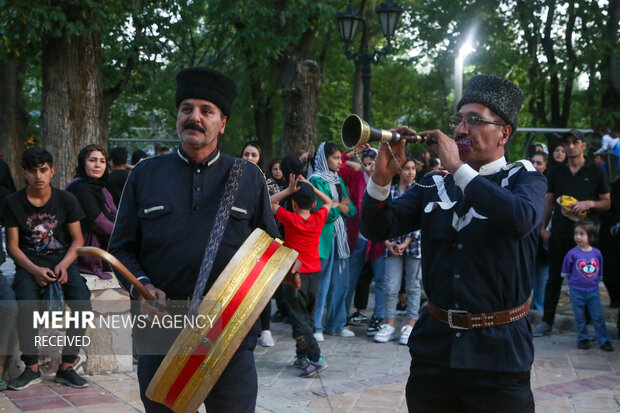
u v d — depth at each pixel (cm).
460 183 248
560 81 1931
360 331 745
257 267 268
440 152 254
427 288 279
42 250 505
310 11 1361
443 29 2106
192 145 277
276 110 2248
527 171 262
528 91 2100
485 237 259
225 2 1404
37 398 480
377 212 286
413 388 278
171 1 1291
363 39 1158
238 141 2400
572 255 657
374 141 264
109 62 1223
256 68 1714
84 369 546
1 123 1791
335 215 680
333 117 2358
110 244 284
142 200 279
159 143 1792
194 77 277
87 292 523
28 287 499
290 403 472
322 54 2098
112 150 689
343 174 778
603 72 1833
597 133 1483
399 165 276
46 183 498
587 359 609
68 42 968
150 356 275
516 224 240
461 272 262
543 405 478
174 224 274
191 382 254
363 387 525
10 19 981
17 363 527
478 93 268
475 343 260
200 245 273
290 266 276
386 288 691
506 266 259
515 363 257
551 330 711
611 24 1781
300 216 588
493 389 260
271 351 646
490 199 241
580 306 650
